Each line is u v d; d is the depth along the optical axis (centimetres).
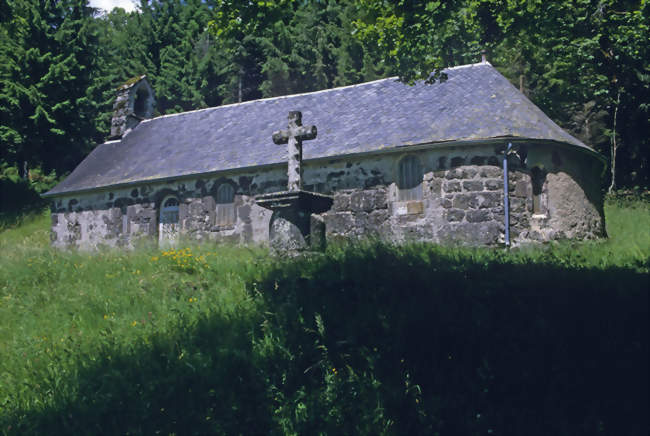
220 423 466
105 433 466
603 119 2780
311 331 574
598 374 482
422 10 1080
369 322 588
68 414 496
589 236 1527
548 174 1488
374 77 3562
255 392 510
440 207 1480
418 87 1823
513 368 500
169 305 768
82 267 1080
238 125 2088
